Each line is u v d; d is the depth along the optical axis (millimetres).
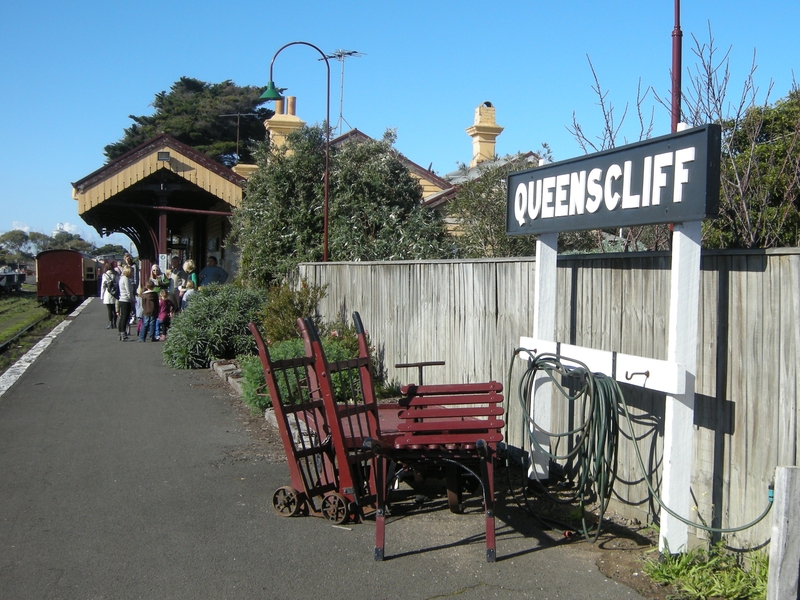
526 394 5543
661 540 4367
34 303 41531
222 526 5250
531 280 6152
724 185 6430
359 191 15508
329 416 5152
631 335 5035
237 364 12375
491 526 4570
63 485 6219
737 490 4184
